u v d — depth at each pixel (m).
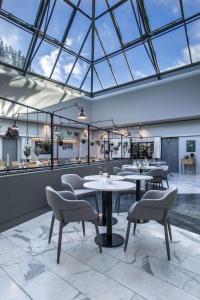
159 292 1.72
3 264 2.11
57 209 2.26
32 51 8.05
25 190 3.43
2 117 8.09
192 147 9.91
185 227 3.14
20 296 1.68
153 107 9.73
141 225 3.17
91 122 12.00
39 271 2.00
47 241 2.62
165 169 6.18
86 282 1.85
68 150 11.38
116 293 1.71
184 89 8.75
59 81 10.00
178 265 2.11
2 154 8.74
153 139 11.07
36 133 9.78
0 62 7.84
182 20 7.33
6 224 3.05
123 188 2.60
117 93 10.91
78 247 2.47
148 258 2.24
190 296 1.68
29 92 8.73
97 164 5.87
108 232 2.64
